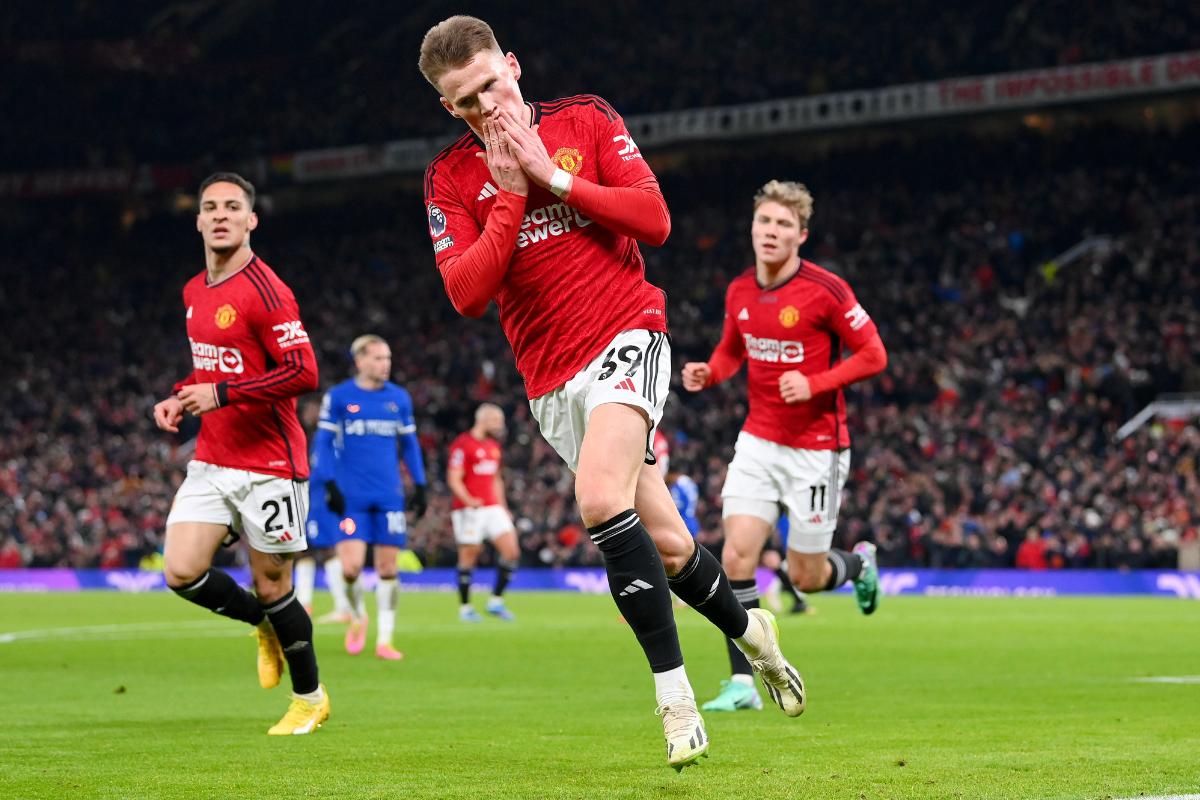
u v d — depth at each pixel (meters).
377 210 92.06
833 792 9.10
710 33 81.50
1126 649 23.44
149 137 94.00
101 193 92.44
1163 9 67.62
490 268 8.98
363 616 24.31
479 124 9.19
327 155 87.94
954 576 50.03
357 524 23.70
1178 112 70.31
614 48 84.12
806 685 17.39
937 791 9.10
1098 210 70.25
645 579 8.70
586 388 9.23
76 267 92.75
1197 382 58.69
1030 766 10.23
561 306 9.29
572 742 12.09
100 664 21.77
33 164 94.81
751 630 9.78
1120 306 63.09
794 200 15.51
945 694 16.14
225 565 58.69
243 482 12.96
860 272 71.12
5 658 22.95
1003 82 68.56
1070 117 73.06
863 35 76.31
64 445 74.19
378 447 23.73
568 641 26.81
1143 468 51.38
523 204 9.01
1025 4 72.81
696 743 8.51
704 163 81.69
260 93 93.06
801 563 16.30
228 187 13.00
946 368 62.28
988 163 75.19
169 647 25.48
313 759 11.03
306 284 87.56
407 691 17.28
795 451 15.68
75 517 67.81
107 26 96.19
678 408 64.06
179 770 10.44
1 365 85.31
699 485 58.69
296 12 95.62
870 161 77.75
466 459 34.56
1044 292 66.31
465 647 25.30
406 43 90.12
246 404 12.64
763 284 15.77
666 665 8.70
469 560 34.62
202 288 13.23
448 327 79.06
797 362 15.61
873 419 59.38
